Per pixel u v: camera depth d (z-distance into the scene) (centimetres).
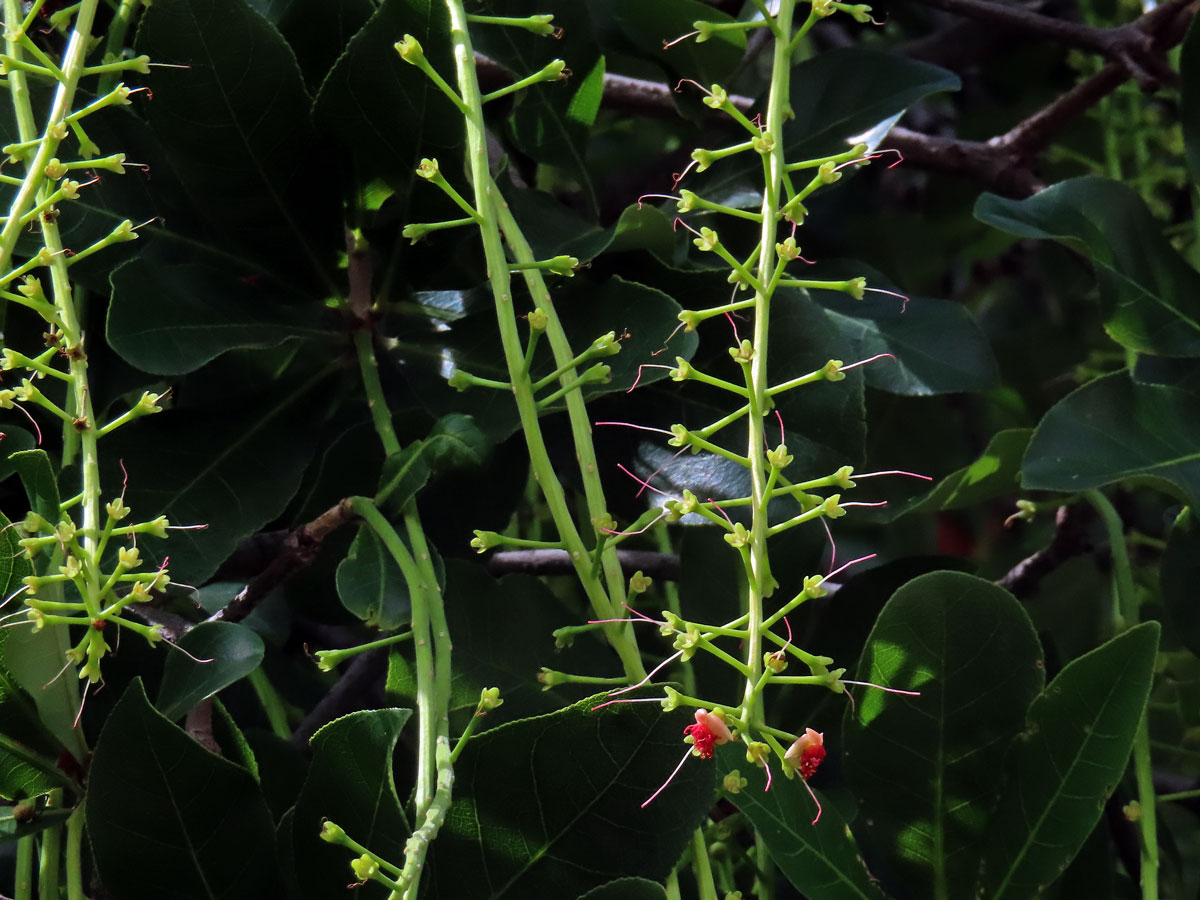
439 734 72
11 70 73
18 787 74
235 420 80
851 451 79
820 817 75
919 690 76
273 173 79
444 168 79
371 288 81
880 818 76
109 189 79
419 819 70
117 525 77
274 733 84
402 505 76
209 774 73
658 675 84
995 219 81
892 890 82
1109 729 74
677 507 70
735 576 82
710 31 73
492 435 79
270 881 73
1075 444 80
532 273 75
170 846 72
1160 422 80
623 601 74
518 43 84
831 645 83
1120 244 82
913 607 76
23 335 81
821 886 75
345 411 82
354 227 81
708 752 68
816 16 73
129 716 72
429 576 74
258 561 83
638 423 81
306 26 81
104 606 74
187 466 79
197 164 79
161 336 77
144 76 79
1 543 73
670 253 82
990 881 76
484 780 73
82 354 73
